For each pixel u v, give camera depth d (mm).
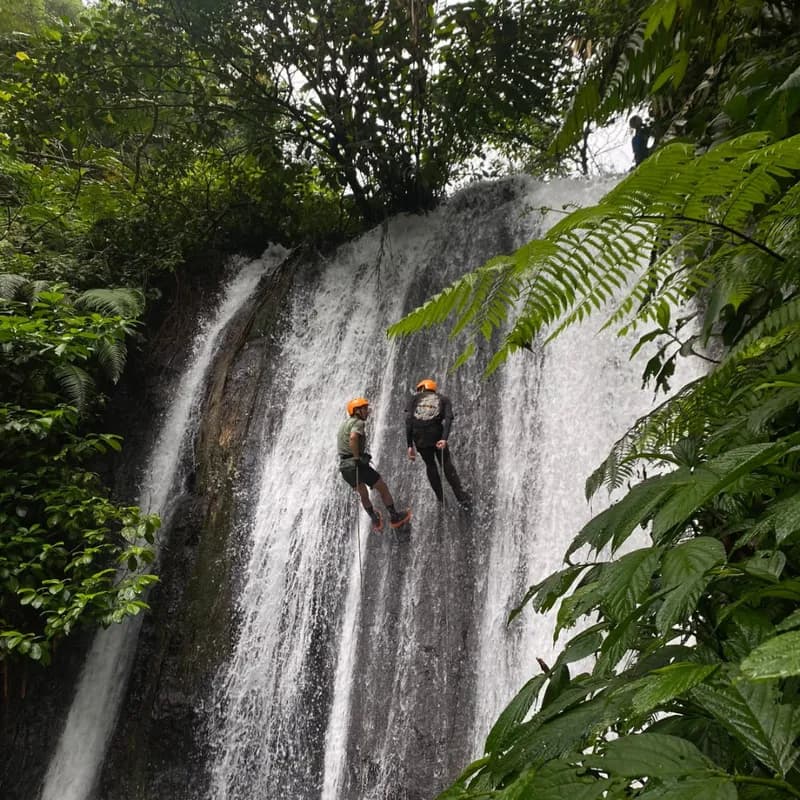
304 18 8281
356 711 6305
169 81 9148
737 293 1525
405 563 6852
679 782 722
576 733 938
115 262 10453
